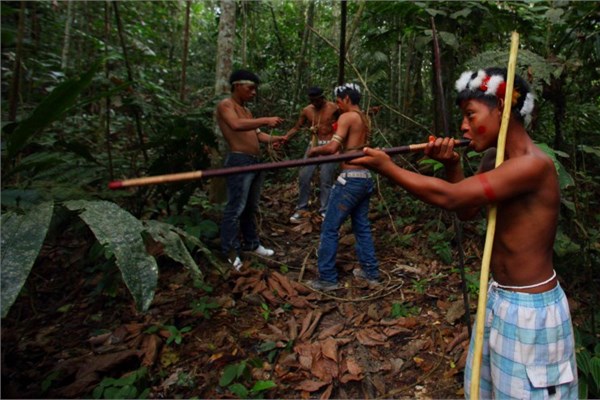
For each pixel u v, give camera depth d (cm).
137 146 363
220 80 455
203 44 962
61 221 248
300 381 217
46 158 210
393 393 212
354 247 381
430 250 360
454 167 151
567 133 311
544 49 329
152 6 849
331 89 701
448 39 313
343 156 129
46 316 271
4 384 203
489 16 331
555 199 128
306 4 800
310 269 347
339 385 217
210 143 358
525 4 337
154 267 148
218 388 210
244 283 305
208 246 352
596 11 279
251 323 264
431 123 499
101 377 213
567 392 134
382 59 411
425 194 126
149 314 271
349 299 293
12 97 261
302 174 455
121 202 364
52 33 606
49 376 208
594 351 207
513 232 131
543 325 130
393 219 431
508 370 134
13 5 534
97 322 264
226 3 450
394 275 328
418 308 281
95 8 665
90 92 449
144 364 223
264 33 844
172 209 412
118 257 145
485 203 124
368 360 234
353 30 373
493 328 139
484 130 134
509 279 136
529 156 125
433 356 236
